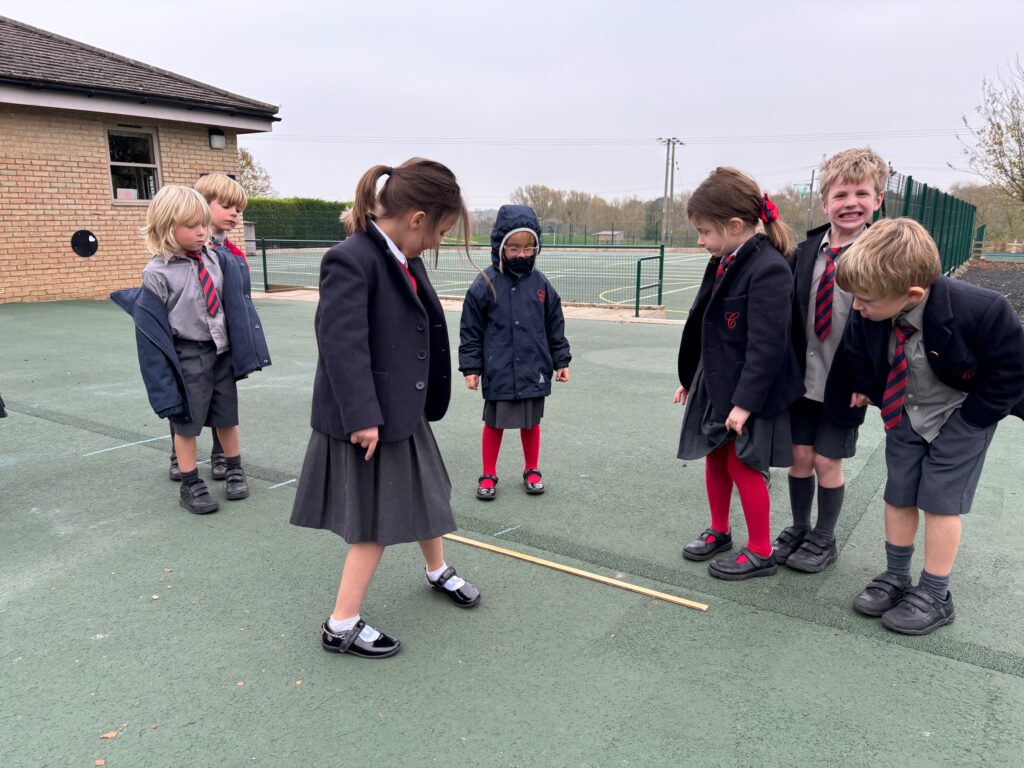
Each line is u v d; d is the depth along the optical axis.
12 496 3.41
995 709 1.90
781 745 1.77
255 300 11.91
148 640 2.23
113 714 1.89
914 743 1.77
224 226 3.51
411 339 2.05
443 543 2.92
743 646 2.20
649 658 2.14
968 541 2.91
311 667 2.10
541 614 2.39
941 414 2.16
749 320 2.34
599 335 8.45
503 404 3.28
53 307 9.91
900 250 1.94
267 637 2.26
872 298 2.02
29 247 10.27
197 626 2.31
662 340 8.08
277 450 4.12
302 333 8.38
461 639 2.24
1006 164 13.77
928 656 2.14
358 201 2.01
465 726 1.84
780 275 2.31
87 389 5.48
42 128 10.17
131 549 2.86
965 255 22.70
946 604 2.30
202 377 3.18
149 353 3.05
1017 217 24.67
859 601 2.38
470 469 3.82
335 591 2.55
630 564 2.74
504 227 3.25
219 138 12.26
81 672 2.07
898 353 2.15
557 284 17.62
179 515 3.20
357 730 1.83
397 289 2.03
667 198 48.50
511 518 3.18
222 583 2.60
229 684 2.02
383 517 2.08
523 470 3.81
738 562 2.63
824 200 2.48
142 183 11.56
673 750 1.75
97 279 11.08
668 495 3.45
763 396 2.34
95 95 10.34
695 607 2.42
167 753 1.74
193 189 3.16
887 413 2.21
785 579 2.63
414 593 2.53
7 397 5.23
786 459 2.50
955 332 1.99
